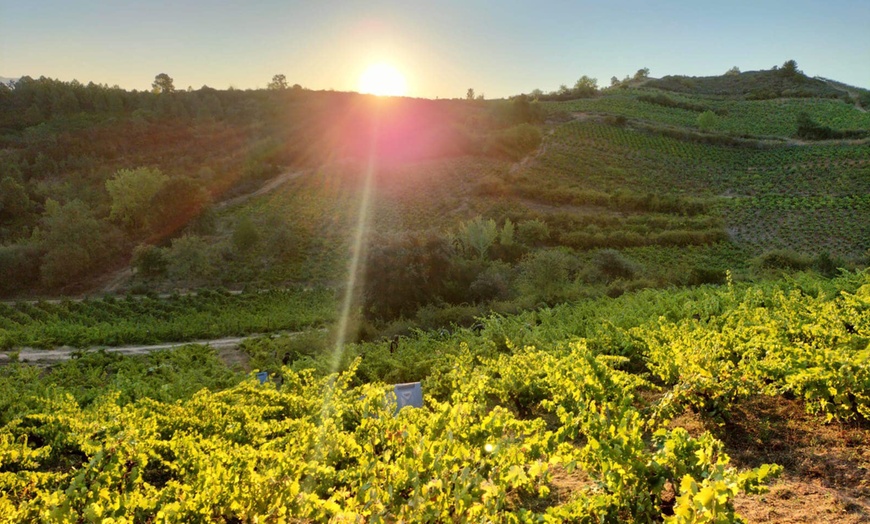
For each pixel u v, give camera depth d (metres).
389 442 5.99
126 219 66.12
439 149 90.38
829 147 82.44
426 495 4.31
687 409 6.94
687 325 9.41
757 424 6.22
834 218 57.72
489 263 41.09
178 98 135.38
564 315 17.84
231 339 34.34
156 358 24.33
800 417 6.29
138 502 5.07
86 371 21.72
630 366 10.07
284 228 59.12
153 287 52.28
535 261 35.91
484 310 28.20
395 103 138.25
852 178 68.62
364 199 72.62
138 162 97.62
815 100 121.69
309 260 56.72
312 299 45.59
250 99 144.00
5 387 13.61
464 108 135.75
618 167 83.19
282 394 9.40
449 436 4.82
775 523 4.20
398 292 32.16
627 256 51.00
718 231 56.34
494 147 88.88
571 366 6.89
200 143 108.00
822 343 7.65
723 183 75.56
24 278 54.44
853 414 5.73
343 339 26.14
